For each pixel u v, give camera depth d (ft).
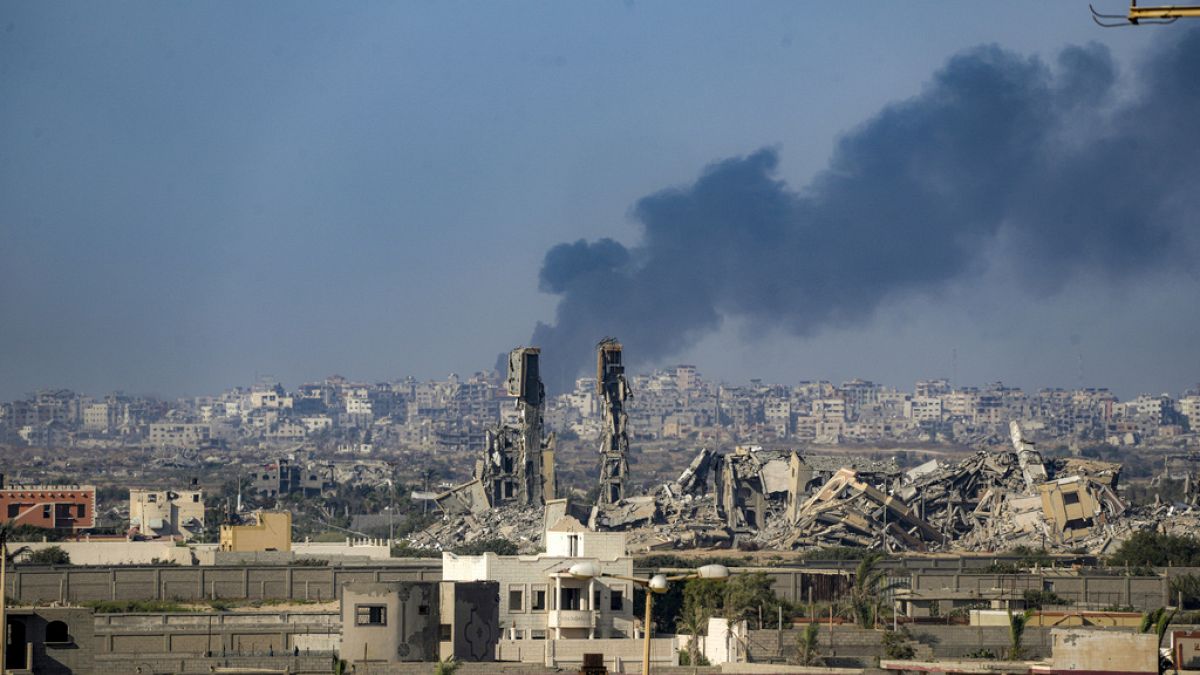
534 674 556.51
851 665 601.62
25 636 578.25
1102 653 529.45
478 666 562.25
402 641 631.97
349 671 572.10
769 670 551.59
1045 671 532.32
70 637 582.35
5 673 526.98
